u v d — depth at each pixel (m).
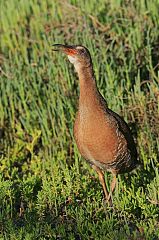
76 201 12.23
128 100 15.54
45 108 16.02
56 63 17.28
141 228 11.03
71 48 11.99
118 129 12.03
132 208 11.82
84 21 18.52
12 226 11.14
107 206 12.13
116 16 18.86
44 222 11.55
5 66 17.14
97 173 12.98
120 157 12.22
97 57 16.69
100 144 11.91
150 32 17.88
